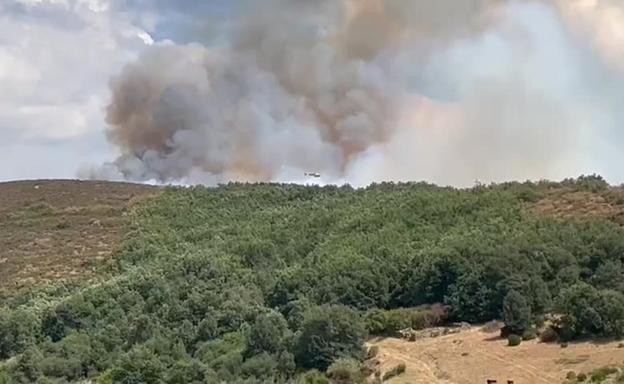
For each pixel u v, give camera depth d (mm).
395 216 127375
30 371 95250
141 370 86375
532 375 74562
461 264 99000
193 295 104625
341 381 78062
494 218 117375
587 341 82438
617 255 95500
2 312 110562
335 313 86062
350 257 110938
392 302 103125
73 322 106625
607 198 118375
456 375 76938
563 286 92688
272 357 84875
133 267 126312
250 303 103125
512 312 87250
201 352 91625
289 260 123062
